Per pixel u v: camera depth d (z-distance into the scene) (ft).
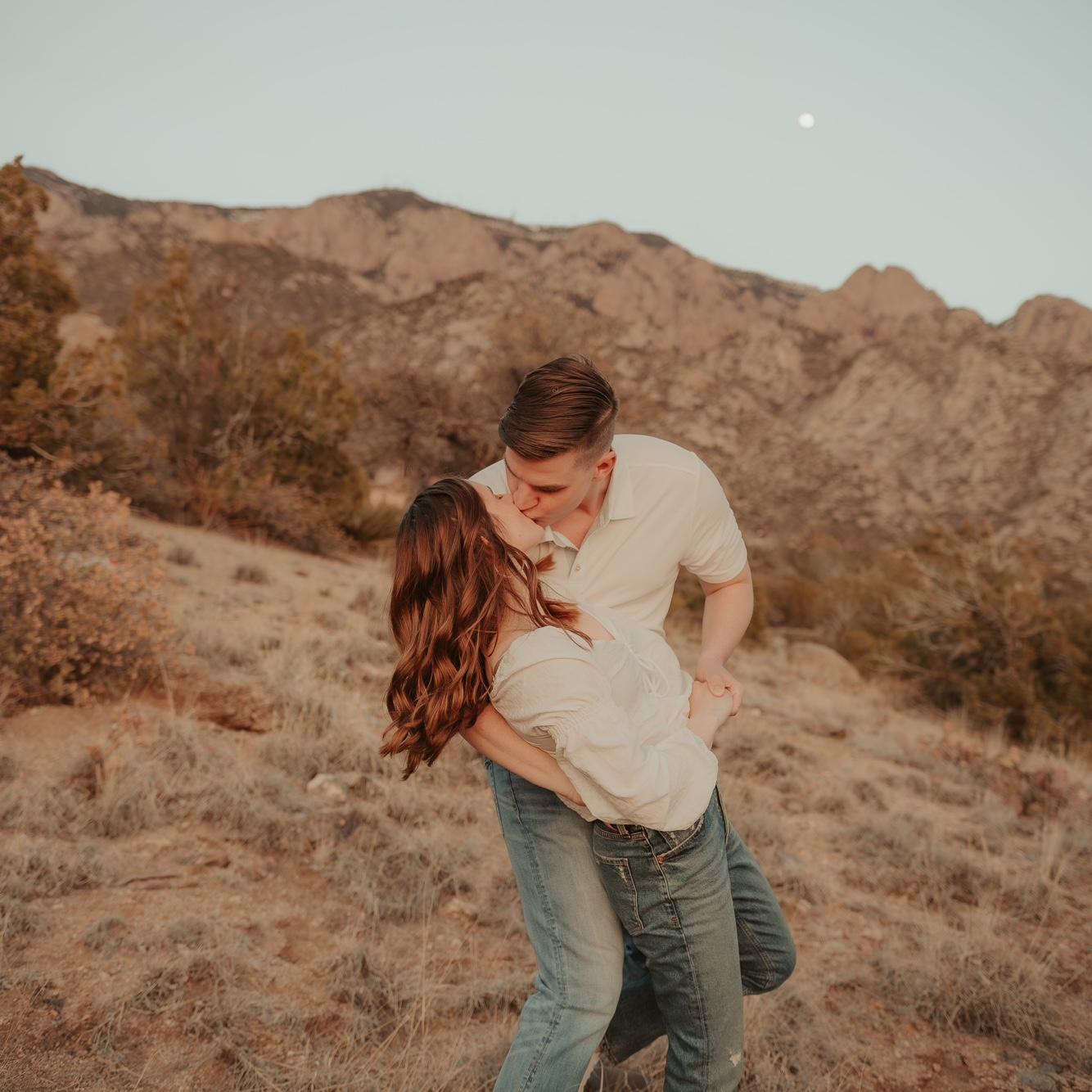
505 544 5.33
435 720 5.15
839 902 12.28
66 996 7.55
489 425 67.82
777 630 64.44
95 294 382.01
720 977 5.67
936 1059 8.78
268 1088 6.84
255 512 44.32
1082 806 17.56
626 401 68.54
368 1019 7.97
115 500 16.42
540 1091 5.30
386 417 66.74
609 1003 5.52
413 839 11.67
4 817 10.62
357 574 38.81
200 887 9.93
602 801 5.09
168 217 555.28
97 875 9.68
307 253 599.57
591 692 4.98
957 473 349.61
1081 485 307.17
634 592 6.68
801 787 17.33
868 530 237.86
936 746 22.74
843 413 421.59
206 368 46.60
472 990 8.73
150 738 13.46
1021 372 388.78
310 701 15.92
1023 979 10.09
